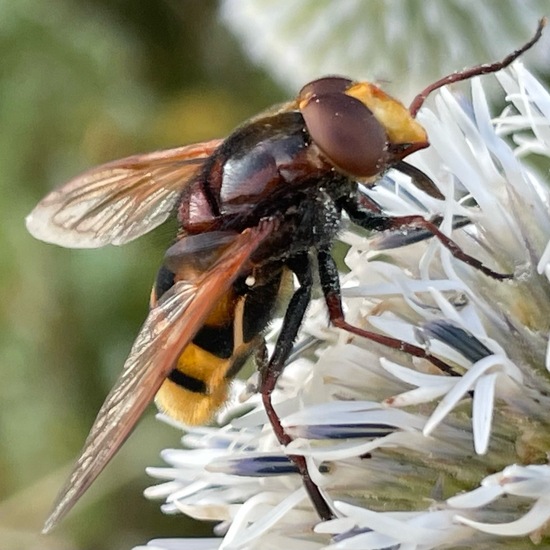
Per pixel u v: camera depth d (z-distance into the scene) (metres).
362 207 0.16
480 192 0.16
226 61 0.28
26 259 0.26
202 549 0.16
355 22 0.21
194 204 0.16
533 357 0.16
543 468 0.15
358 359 0.16
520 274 0.16
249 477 0.16
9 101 0.27
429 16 0.21
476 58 0.21
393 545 0.16
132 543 0.24
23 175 0.27
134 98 0.28
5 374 0.26
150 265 0.25
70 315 0.26
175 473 0.17
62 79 0.27
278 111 0.16
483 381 0.16
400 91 0.21
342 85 0.16
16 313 0.26
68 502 0.15
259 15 0.22
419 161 0.17
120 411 0.16
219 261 0.16
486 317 0.16
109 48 0.28
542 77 0.21
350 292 0.16
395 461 0.16
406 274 0.16
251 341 0.16
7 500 0.25
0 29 0.28
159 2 0.29
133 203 0.17
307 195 0.16
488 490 0.15
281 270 0.16
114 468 0.24
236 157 0.16
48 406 0.25
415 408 0.16
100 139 0.27
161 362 0.16
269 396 0.16
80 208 0.17
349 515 0.16
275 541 0.16
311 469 0.16
